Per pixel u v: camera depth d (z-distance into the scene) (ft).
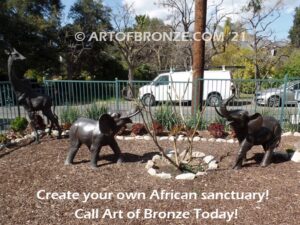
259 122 18.76
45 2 82.69
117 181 17.46
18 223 13.20
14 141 26.37
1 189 16.62
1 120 37.83
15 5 76.23
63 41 84.89
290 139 28.30
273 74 84.53
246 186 16.81
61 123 32.40
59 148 24.29
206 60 84.38
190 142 20.06
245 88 42.29
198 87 33.24
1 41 64.03
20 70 70.49
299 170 19.38
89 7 91.40
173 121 30.76
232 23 83.25
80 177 18.11
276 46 83.87
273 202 14.98
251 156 22.27
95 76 100.48
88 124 19.70
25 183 17.38
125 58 94.27
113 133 19.56
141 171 18.98
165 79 59.62
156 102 35.17
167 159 19.35
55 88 34.99
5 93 38.47
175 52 96.94
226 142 26.66
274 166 20.11
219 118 30.40
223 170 19.25
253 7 78.48
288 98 35.24
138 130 28.45
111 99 36.94
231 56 99.40
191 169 19.13
